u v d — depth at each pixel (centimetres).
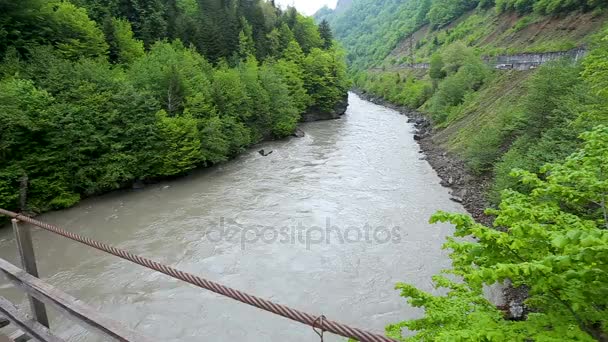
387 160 3075
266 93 3947
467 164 2623
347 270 1451
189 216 2002
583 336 373
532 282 404
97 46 3506
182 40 4678
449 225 1834
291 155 3288
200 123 2906
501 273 354
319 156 3231
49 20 3262
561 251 423
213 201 2222
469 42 6744
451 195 2278
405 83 6888
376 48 13125
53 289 388
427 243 1656
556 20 4566
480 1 7756
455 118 3803
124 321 1170
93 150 2325
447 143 3356
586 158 507
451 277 1384
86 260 1535
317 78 5284
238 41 5341
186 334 1120
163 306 1247
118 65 3462
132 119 2517
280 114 4012
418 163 2988
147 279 1401
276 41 5909
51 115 2177
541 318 424
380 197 2238
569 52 3052
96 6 4328
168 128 2594
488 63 4531
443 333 392
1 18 2895
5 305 448
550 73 2139
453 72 5166
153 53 3716
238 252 1597
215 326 1156
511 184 1777
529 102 2198
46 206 2083
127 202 2236
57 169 2175
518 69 3556
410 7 13400
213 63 4738
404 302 1262
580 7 4219
